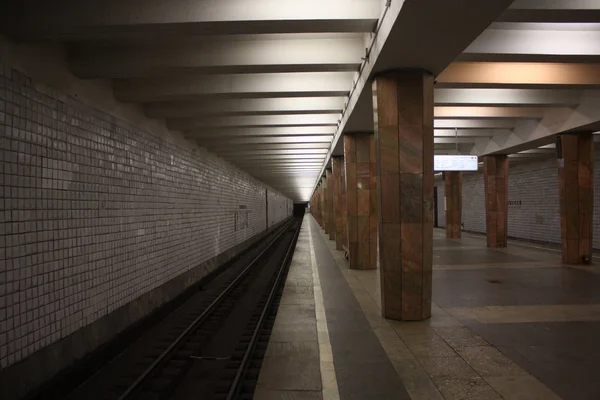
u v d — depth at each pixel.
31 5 3.85
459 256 13.02
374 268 11.04
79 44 4.95
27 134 4.09
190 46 5.07
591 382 3.69
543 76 6.78
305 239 21.78
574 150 10.63
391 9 4.04
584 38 5.37
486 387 3.62
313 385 3.76
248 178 19.39
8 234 3.78
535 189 17.89
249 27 4.16
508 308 6.48
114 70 4.99
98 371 4.98
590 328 5.37
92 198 5.23
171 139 8.39
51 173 4.43
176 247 8.46
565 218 11.12
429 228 5.93
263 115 8.59
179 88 6.14
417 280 5.83
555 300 6.99
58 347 4.38
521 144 11.91
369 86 5.97
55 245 4.44
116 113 6.05
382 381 3.79
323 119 9.10
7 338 3.71
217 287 10.30
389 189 5.87
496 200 15.29
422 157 5.77
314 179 29.05
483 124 11.30
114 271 5.73
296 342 4.98
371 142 10.73
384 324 5.69
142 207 6.79
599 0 4.09
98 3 3.91
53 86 4.57
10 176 3.84
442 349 4.63
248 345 5.38
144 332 6.44
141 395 4.13
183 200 9.03
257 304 8.36
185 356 5.20
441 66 5.50
